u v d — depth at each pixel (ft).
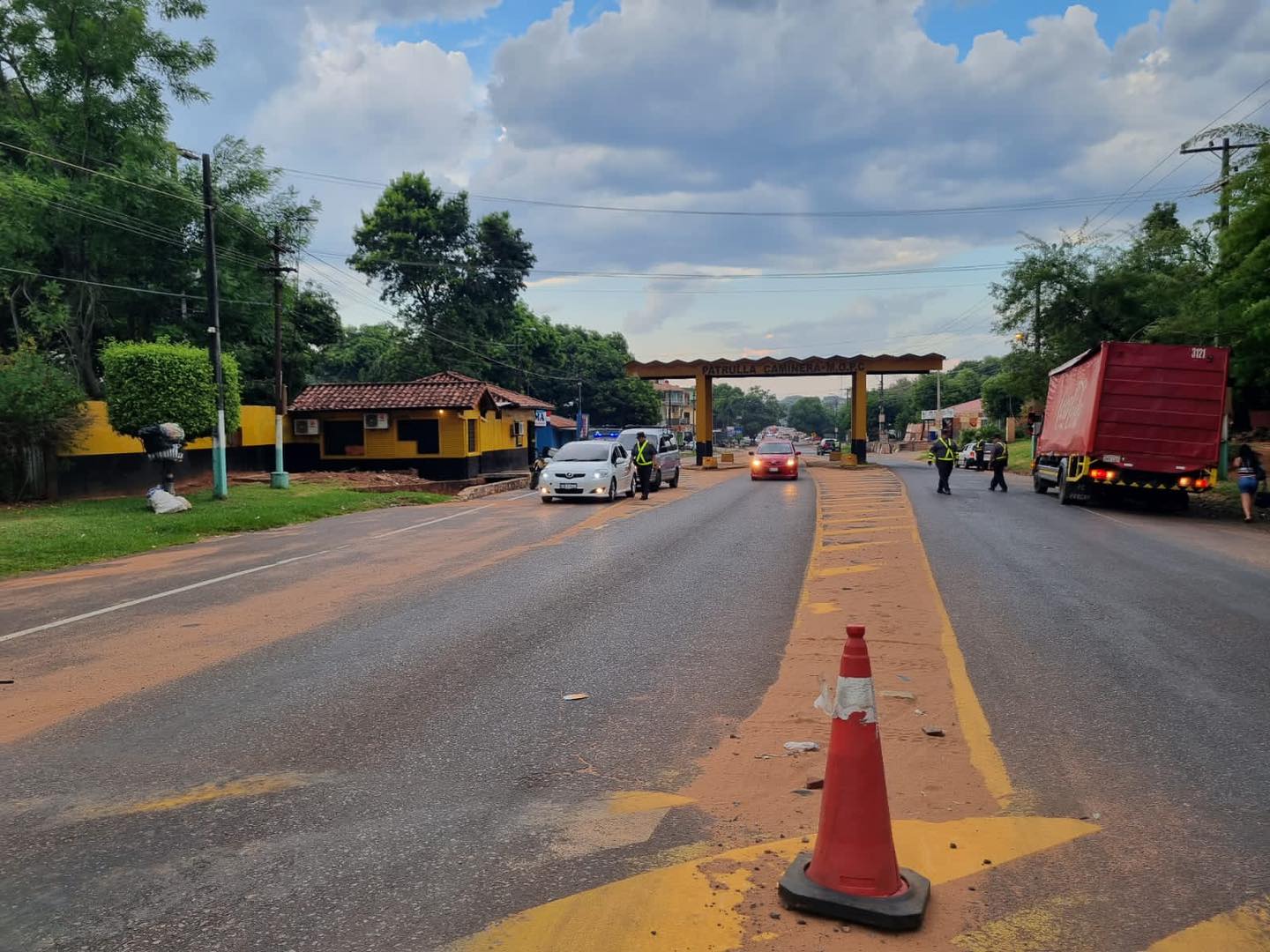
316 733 17.20
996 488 90.74
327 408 108.06
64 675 21.48
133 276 105.81
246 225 108.27
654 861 11.97
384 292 187.52
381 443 109.60
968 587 32.58
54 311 95.66
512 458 136.67
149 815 13.51
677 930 10.28
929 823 13.12
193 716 18.30
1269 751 16.12
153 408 63.31
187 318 108.17
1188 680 20.65
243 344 114.21
